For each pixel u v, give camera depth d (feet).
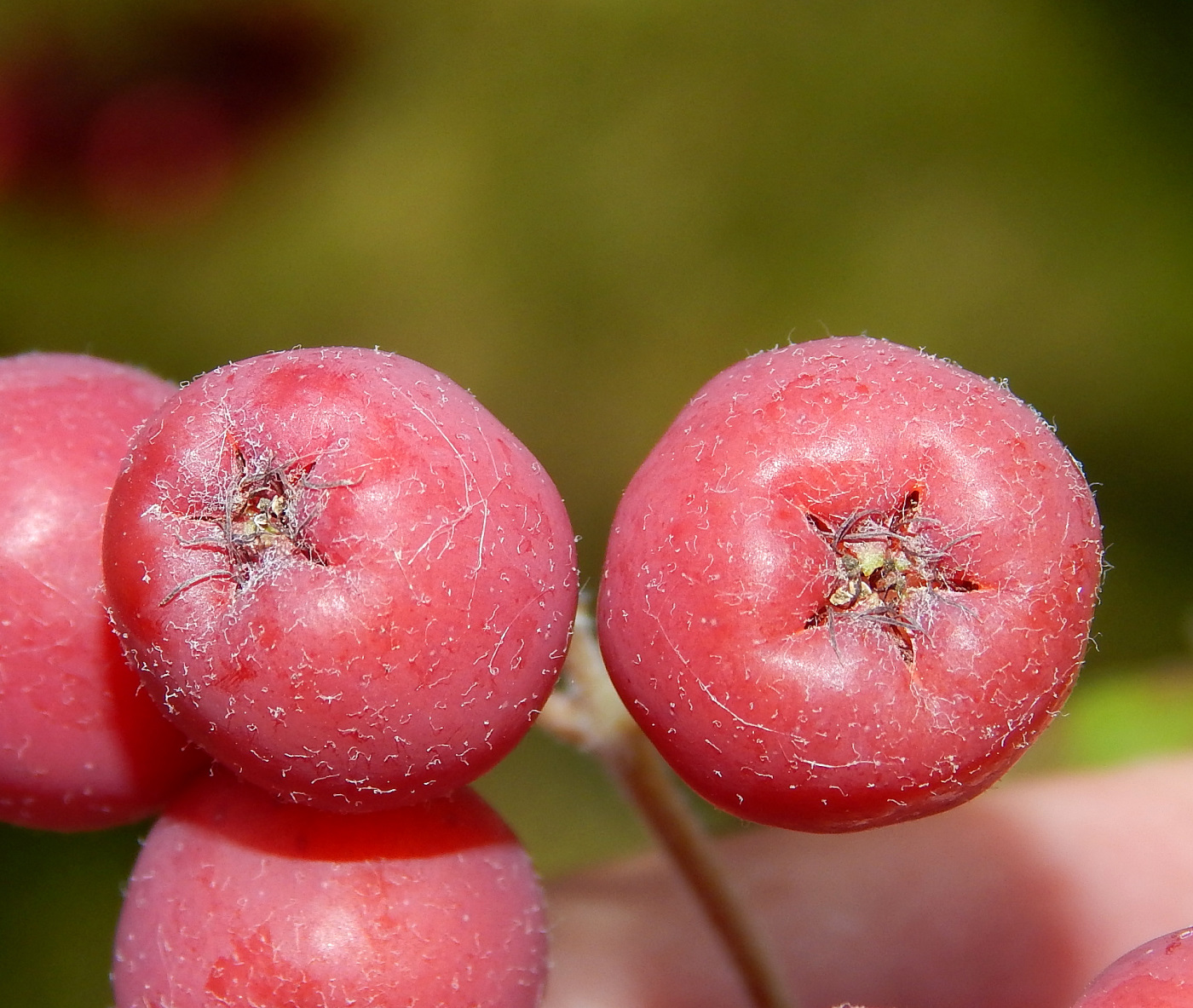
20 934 0.41
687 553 0.24
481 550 0.23
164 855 0.25
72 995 0.40
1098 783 0.36
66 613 0.25
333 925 0.24
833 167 0.63
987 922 0.33
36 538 0.25
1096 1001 0.23
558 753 0.53
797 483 0.24
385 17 0.70
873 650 0.24
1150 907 0.33
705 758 0.24
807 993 0.32
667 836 0.28
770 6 0.65
